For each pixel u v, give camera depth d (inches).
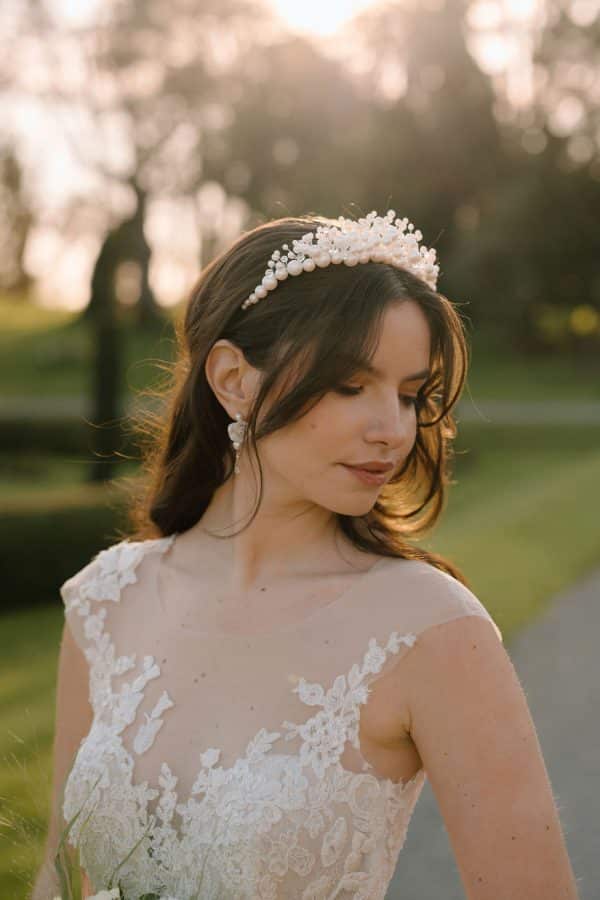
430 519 71.2
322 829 59.3
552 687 247.1
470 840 56.9
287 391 62.3
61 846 63.6
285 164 1379.2
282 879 59.2
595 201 1604.3
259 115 1257.4
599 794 186.4
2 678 290.7
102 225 830.5
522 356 1697.8
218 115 989.2
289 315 62.1
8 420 1092.5
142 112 824.9
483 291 1608.0
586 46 1651.1
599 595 337.1
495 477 935.7
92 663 72.9
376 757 60.7
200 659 65.8
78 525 483.5
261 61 1135.0
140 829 63.7
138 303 1099.9
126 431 94.8
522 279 1590.8
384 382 61.2
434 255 63.9
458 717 58.3
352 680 60.7
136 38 801.6
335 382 60.4
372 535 67.0
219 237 1048.2
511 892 55.6
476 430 1157.7
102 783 65.7
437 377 64.4
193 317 69.4
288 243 64.9
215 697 64.3
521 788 56.9
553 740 213.8
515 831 56.2
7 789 75.2
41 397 1428.4
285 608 64.5
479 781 57.3
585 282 1611.7
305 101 1343.5
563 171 1619.1
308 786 59.8
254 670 63.7
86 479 888.9
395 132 1553.9
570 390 1513.3
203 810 61.2
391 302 60.4
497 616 301.1
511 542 415.8
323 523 66.8
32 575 475.2
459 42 1560.0
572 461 1021.8
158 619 70.2
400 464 70.0
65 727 76.0
